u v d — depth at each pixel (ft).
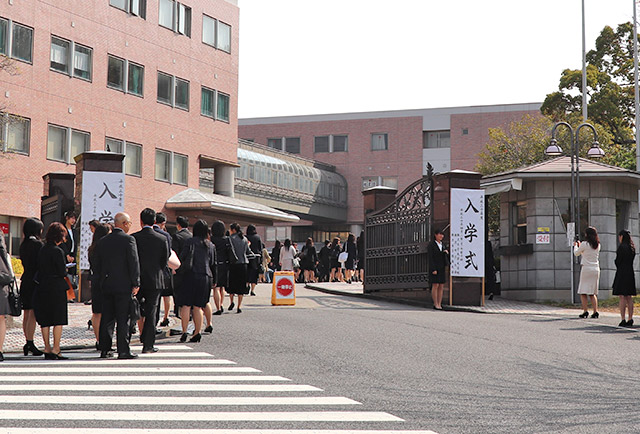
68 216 65.98
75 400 26.81
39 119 121.49
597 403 26.99
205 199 142.82
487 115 263.08
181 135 148.36
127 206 136.46
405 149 269.44
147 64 141.28
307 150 277.23
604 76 166.81
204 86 154.30
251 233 81.87
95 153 67.00
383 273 84.02
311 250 112.98
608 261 84.02
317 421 23.75
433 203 76.79
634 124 168.04
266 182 224.33
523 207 86.38
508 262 88.12
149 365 35.50
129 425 22.91
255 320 54.65
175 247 48.55
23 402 26.37
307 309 65.16
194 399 27.12
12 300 38.11
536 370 34.14
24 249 40.27
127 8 137.39
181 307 44.57
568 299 83.20
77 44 128.26
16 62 118.01
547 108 171.53
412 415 24.67
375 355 37.93
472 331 49.32
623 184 86.33
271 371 33.35
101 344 38.52
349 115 274.57
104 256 38.17
